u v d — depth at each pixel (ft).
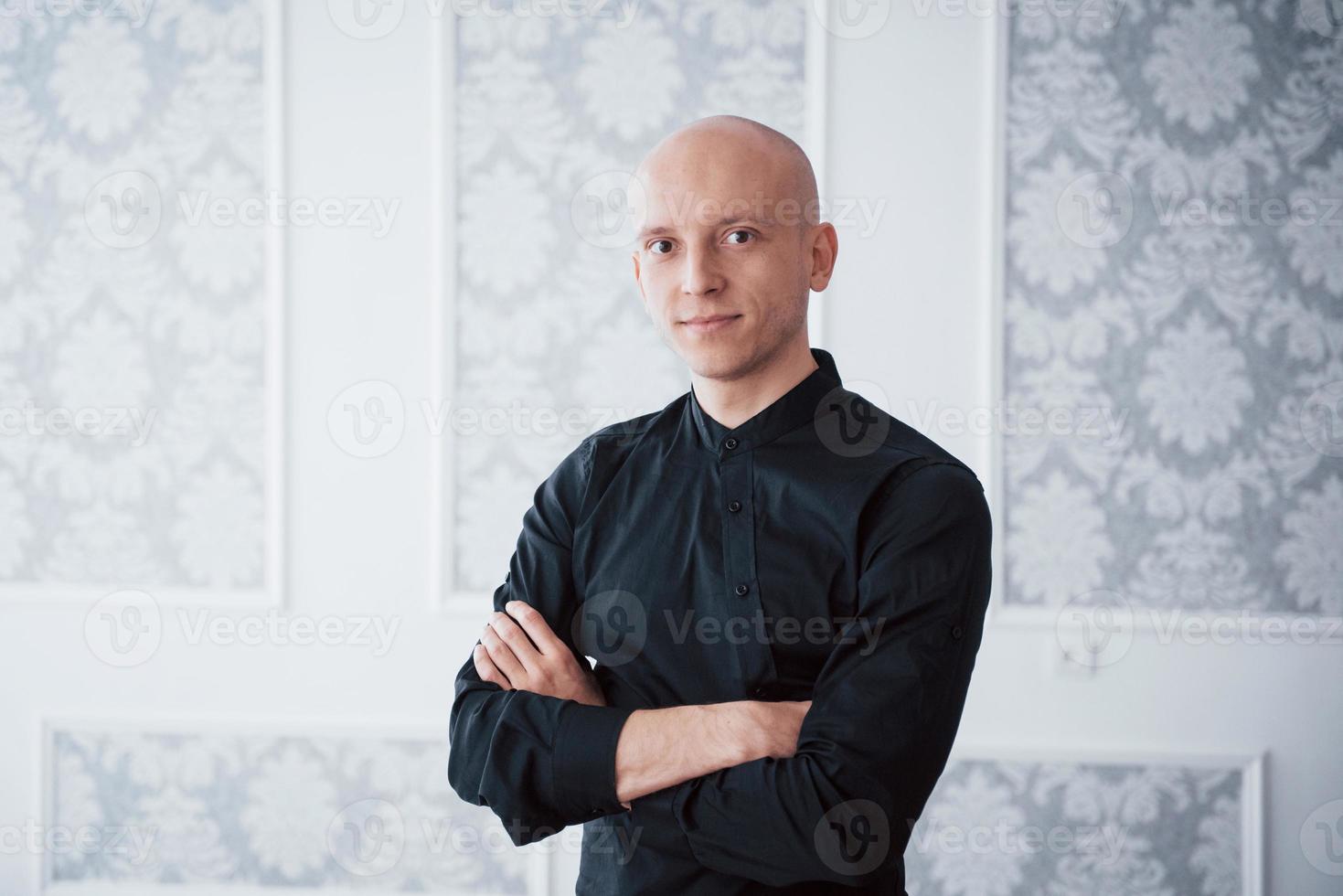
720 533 3.49
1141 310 7.06
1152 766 7.11
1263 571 7.04
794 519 3.40
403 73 7.26
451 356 7.28
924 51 7.11
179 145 7.34
